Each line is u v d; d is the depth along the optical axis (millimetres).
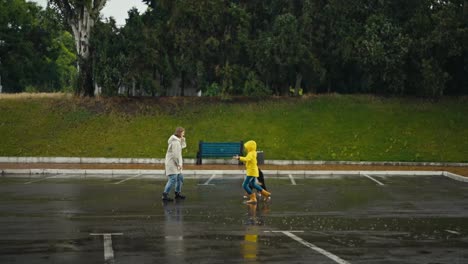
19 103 34031
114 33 35000
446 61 36438
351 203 14922
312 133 30969
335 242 9398
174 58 35812
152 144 29531
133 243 9258
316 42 36750
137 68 34906
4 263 7777
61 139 30047
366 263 7812
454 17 35094
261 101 34812
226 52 36031
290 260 7965
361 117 32906
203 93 37125
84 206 14109
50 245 9078
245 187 14977
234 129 31219
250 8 38594
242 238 9758
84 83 35656
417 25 35812
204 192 17344
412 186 19422
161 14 38219
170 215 12641
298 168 25516
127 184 19547
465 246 9102
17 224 11312
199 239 9656
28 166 25328
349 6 36688
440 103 35125
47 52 62781
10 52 57312
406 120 32594
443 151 29047
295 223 11531
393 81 35562
